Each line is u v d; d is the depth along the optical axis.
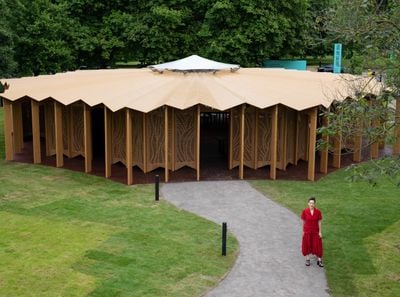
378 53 14.22
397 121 14.20
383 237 17.78
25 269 14.84
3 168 26.48
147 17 40.28
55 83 28.27
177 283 14.27
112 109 23.34
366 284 14.51
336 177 25.09
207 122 39.03
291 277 14.88
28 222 18.58
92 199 21.47
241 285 14.34
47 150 29.23
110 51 40.84
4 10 34.59
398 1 14.20
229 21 39.19
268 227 18.66
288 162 27.00
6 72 35.06
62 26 40.22
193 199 21.62
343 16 14.57
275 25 39.16
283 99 24.44
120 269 14.95
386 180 24.42
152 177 24.84
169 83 25.67
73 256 15.73
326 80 27.44
